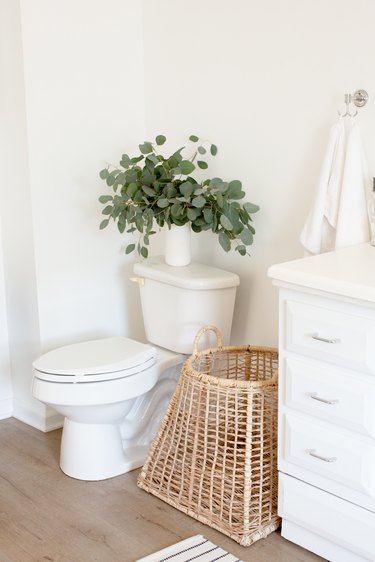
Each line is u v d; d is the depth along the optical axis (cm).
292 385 209
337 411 199
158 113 308
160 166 274
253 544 226
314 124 248
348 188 233
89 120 298
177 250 284
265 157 267
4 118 290
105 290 316
